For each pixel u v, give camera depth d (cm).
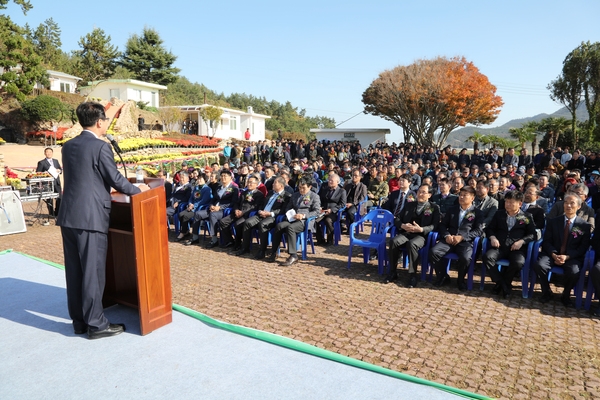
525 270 491
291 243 632
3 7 2498
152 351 289
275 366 273
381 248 579
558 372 329
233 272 589
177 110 3294
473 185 762
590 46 2883
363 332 396
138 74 4288
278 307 457
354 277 569
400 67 2956
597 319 434
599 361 346
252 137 4094
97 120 295
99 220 289
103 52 4466
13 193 835
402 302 476
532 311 454
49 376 257
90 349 291
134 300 348
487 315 441
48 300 382
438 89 2788
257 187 734
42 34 4681
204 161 2256
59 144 2244
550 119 3180
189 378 256
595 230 473
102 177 288
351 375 264
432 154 1828
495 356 353
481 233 524
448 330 402
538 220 541
